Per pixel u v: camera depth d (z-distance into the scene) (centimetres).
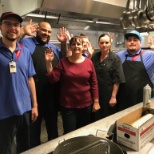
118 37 351
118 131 92
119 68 188
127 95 195
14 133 146
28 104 148
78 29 279
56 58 186
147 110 110
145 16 211
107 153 74
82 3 159
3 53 135
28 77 153
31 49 172
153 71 193
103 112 195
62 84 166
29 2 151
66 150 80
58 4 144
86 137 85
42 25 177
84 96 165
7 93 135
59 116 274
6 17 132
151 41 200
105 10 184
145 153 85
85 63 165
